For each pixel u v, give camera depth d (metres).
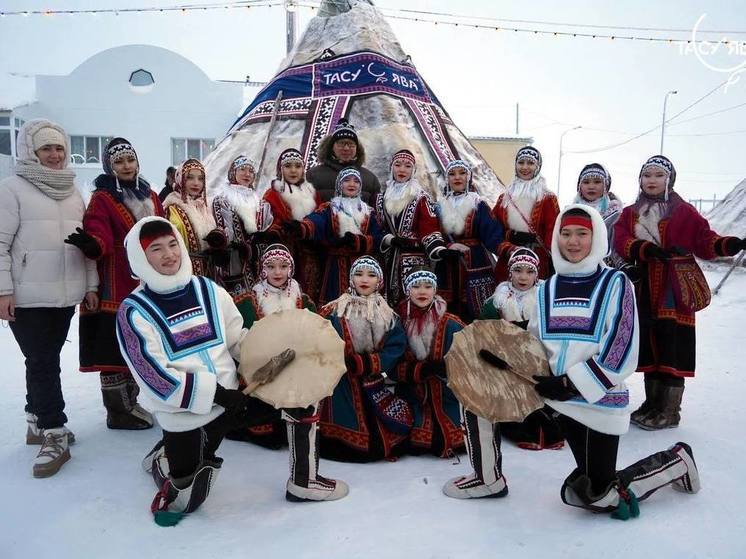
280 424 3.47
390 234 4.40
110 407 3.76
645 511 2.69
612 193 4.32
